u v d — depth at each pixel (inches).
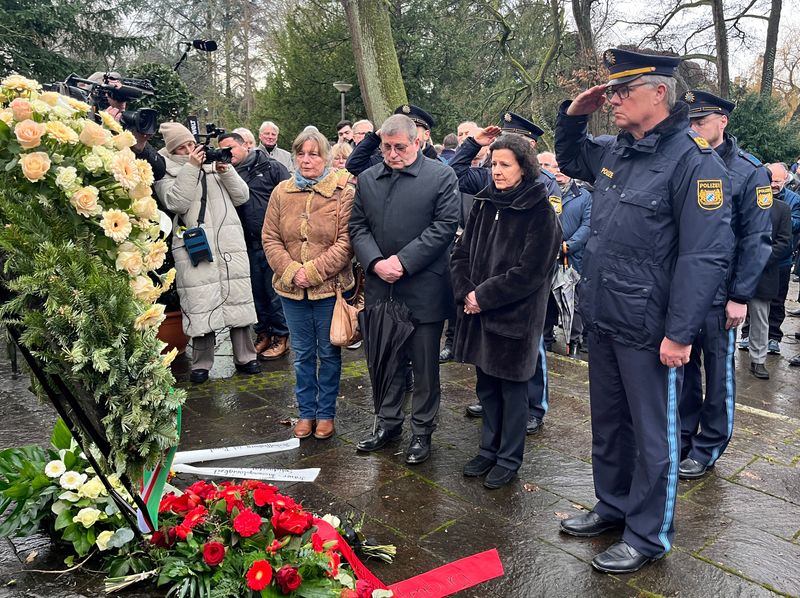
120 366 79.0
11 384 179.6
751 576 102.7
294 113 753.6
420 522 116.7
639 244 101.1
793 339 281.7
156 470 85.4
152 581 91.2
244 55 1031.6
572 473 137.3
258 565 83.5
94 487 97.3
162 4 1025.5
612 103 101.8
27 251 76.6
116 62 720.3
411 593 95.5
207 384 189.3
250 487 101.2
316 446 148.3
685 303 96.1
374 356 140.6
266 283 216.7
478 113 793.6
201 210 184.9
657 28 773.9
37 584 91.0
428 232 134.6
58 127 76.8
